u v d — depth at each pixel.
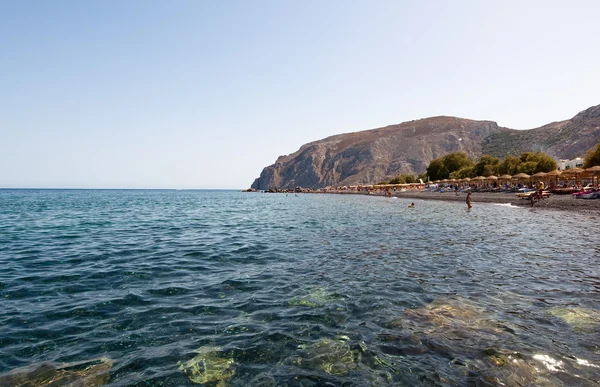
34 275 10.77
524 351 5.58
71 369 5.20
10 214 37.47
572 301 7.95
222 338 6.25
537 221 25.09
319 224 26.28
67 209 46.94
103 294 8.84
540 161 75.62
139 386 4.79
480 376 4.90
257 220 30.75
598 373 4.94
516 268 11.22
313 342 6.05
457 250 14.55
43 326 6.77
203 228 24.34
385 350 5.72
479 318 7.01
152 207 54.00
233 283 9.84
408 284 9.55
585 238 17.08
